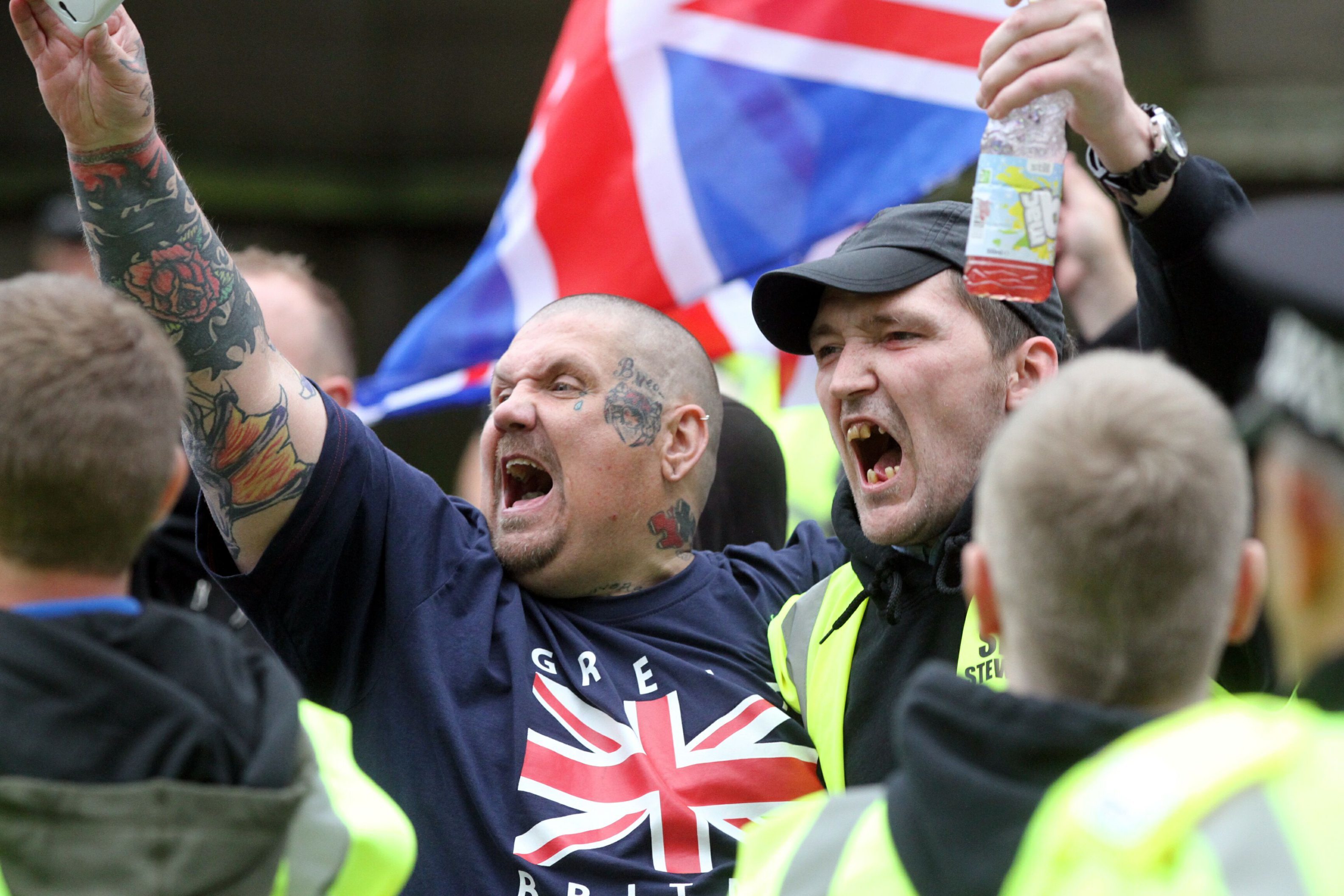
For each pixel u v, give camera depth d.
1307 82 32.12
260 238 33.66
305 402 8.66
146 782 5.19
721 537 11.23
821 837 5.41
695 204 12.48
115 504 5.46
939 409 8.26
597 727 8.58
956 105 12.17
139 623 5.49
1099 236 12.63
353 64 34.06
